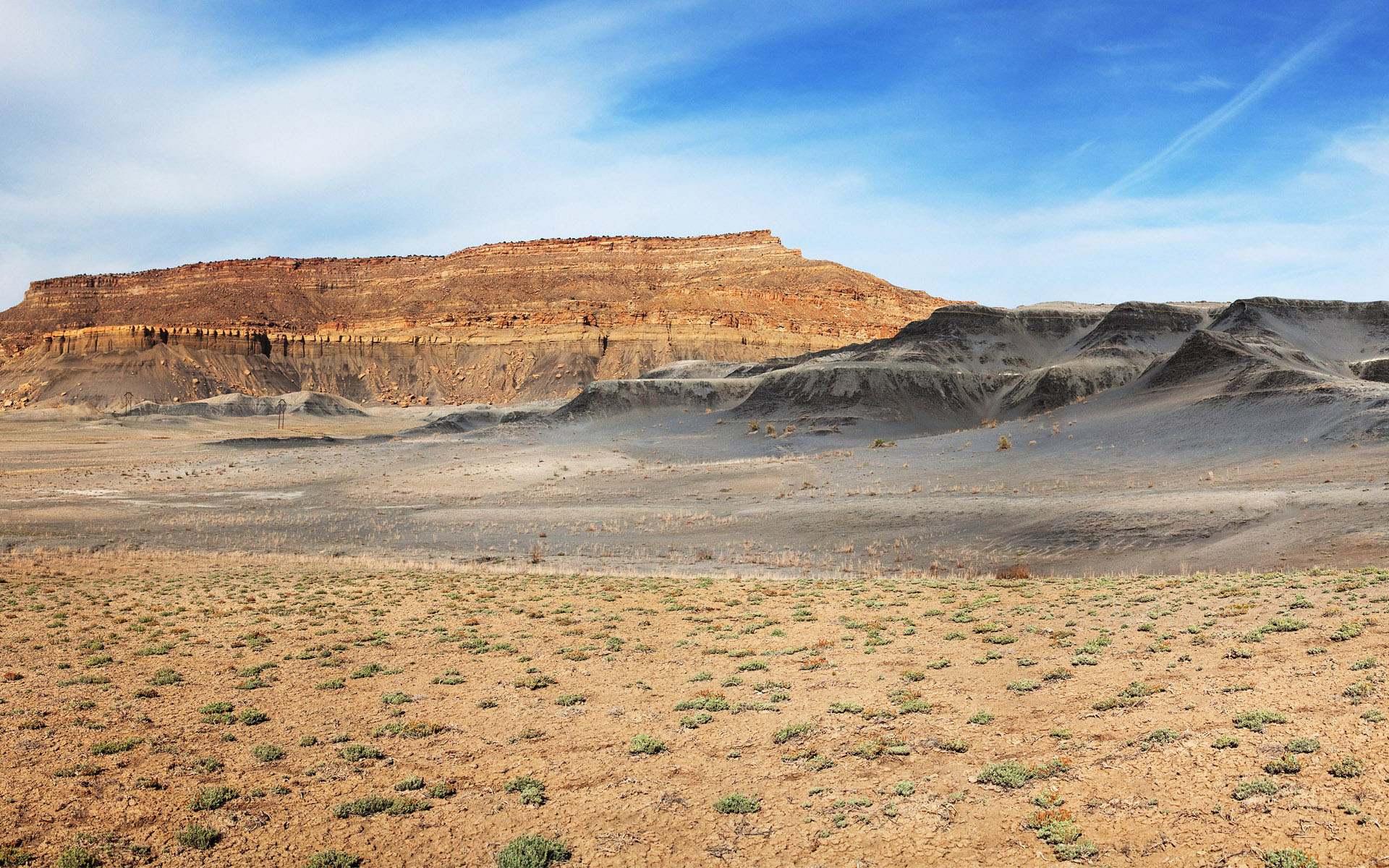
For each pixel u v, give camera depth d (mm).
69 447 127562
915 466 72188
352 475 85812
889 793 11547
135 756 14570
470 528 58062
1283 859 8367
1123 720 13242
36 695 18734
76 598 33500
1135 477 57094
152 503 71625
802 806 11422
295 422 199625
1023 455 71125
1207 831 9250
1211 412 70750
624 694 17969
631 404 132250
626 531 55000
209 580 38781
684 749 14203
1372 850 8250
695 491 69750
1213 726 12195
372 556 49156
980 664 18250
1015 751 12594
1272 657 15539
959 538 45250
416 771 13711
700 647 22594
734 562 44188
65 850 10805
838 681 17875
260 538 55531
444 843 10992
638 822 11344
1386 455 49312
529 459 90688
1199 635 18203
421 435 157250
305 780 13352
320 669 21250
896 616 25078
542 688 18844
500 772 13562
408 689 19078
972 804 10883
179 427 176500
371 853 10742
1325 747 10664
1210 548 36562
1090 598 25609
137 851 10805
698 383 137375
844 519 52062
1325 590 21984
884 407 120312
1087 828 9773
